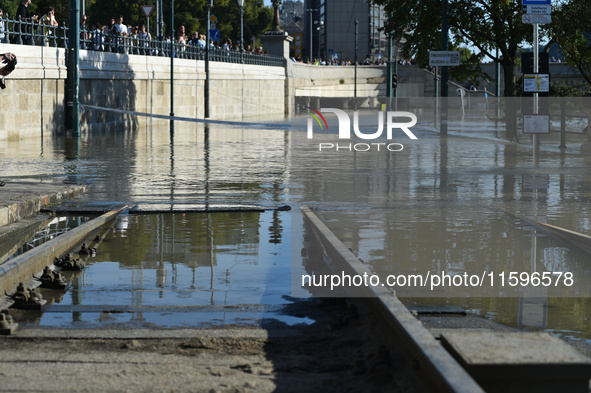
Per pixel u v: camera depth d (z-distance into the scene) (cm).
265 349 438
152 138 2908
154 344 446
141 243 792
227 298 565
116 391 354
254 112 5869
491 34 2864
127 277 635
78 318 509
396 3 3031
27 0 2722
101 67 3281
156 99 4016
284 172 1616
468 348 342
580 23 2419
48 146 2378
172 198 1180
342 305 537
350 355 415
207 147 2428
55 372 386
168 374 385
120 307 536
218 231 870
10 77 2531
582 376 321
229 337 458
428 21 2938
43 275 603
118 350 435
